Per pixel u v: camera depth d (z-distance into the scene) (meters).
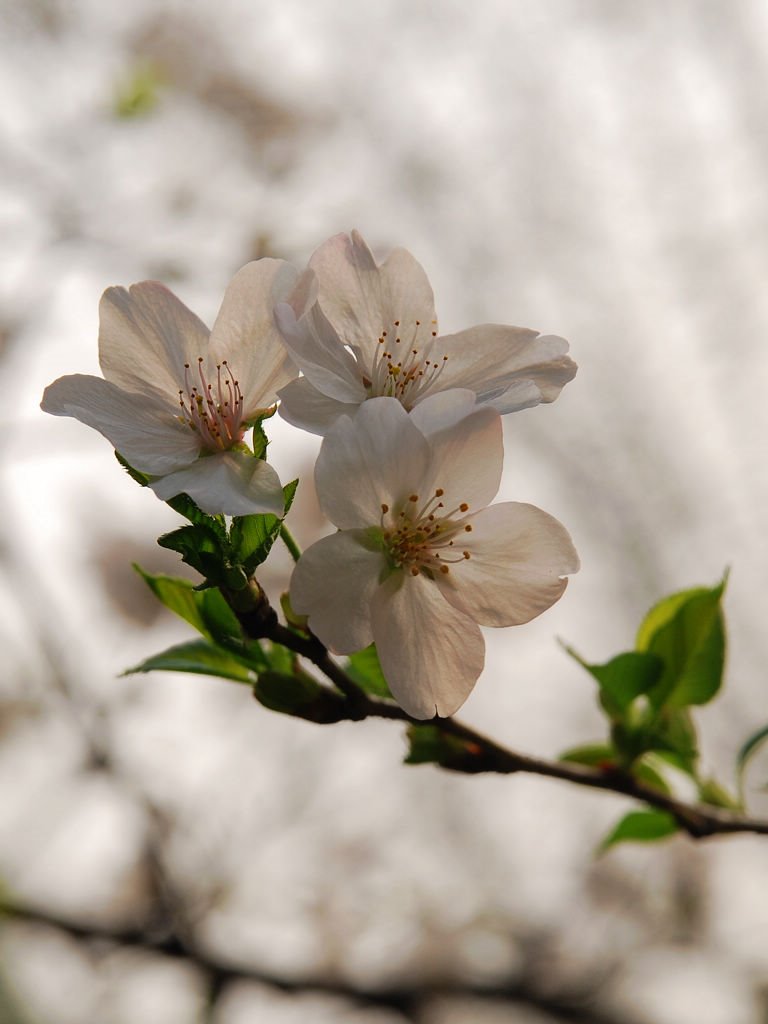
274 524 0.54
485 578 0.55
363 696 0.55
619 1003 0.90
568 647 0.58
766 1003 1.15
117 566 1.12
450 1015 0.87
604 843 0.61
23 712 0.96
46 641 0.92
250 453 0.55
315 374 0.55
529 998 0.81
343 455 0.54
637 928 1.18
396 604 0.54
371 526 0.54
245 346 0.56
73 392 0.55
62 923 0.73
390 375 0.56
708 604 0.58
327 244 0.56
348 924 1.14
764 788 0.59
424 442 0.54
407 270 0.56
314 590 0.54
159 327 0.56
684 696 0.58
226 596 0.54
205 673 0.57
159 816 0.91
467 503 0.55
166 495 0.54
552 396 0.56
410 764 0.57
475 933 1.16
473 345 0.57
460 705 0.55
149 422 0.55
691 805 0.59
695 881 1.23
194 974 0.77
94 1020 0.77
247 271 0.56
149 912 0.78
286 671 0.56
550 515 0.55
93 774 0.91
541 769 0.58
